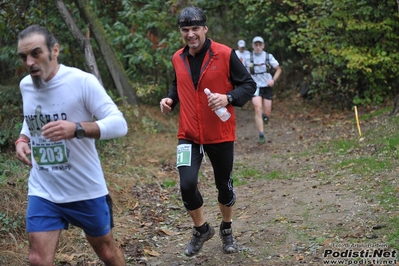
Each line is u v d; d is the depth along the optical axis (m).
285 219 5.53
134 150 9.00
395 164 6.76
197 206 4.54
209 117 4.45
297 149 9.46
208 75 4.42
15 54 11.06
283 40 15.41
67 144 3.30
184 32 4.42
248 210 6.03
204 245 5.14
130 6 12.07
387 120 9.34
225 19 17.23
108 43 11.42
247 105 15.55
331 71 12.82
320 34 12.35
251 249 4.88
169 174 8.03
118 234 5.48
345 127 10.52
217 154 4.53
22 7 10.04
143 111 11.66
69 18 10.01
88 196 3.37
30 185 3.43
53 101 3.29
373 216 5.16
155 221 6.00
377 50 11.86
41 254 3.29
